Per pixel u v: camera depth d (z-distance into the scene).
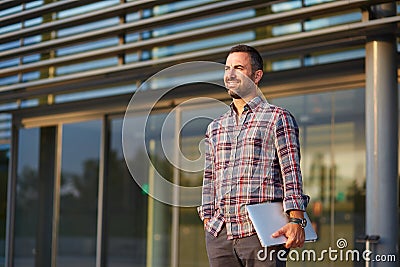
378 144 6.23
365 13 6.14
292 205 3.46
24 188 9.95
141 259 8.62
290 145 3.54
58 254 9.47
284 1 6.48
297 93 7.57
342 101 7.37
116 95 8.70
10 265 9.92
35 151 9.86
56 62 8.30
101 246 8.95
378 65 6.26
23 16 8.62
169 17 7.27
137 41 7.70
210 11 6.98
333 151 7.43
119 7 7.63
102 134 9.04
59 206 9.51
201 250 8.09
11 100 9.73
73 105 9.39
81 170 9.28
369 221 6.23
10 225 9.97
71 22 8.15
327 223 7.45
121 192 8.85
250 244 3.54
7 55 8.82
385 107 6.23
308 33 6.41
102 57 8.05
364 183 7.23
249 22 6.75
